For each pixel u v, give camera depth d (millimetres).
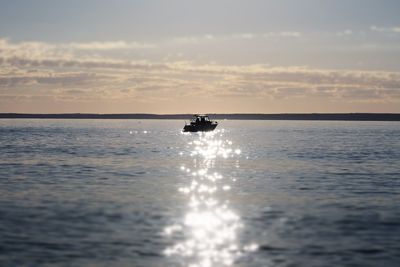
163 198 57125
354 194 60875
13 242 38188
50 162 102188
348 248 37219
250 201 55531
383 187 67125
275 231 41750
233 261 34438
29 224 43562
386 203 54562
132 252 36062
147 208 50844
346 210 50500
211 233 41000
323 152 132500
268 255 35625
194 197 58094
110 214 47688
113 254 35625
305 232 41469
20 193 60188
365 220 45875
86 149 140625
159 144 171125
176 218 46281
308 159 111688
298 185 69125
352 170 88750
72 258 34781
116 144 167375
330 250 36750
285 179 76125
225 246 37531
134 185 68000
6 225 43188
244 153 131625
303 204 53719
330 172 85625
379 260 34719
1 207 51000
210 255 35562
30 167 91875
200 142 187250
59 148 144000
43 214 47562
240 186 68000
